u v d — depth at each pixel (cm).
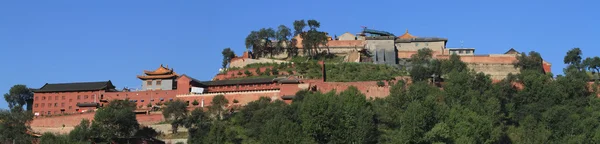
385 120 15550
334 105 14925
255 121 15562
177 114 16712
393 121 15462
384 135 14775
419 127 14388
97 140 15300
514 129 15938
